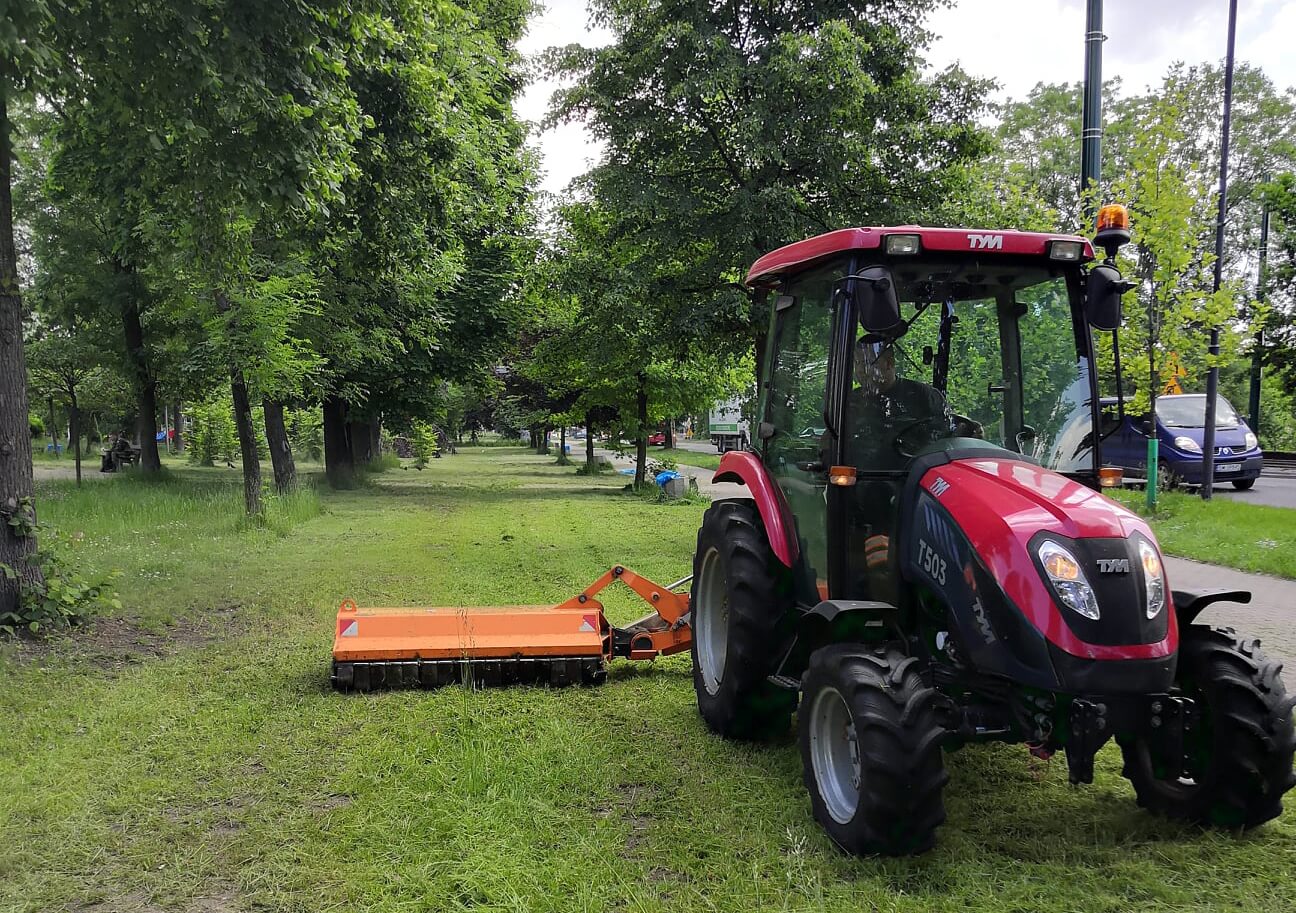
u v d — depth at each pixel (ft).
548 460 146.82
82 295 64.39
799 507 15.05
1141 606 10.79
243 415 42.11
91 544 34.53
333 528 45.44
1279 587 27.78
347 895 10.68
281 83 22.50
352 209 31.04
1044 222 41.22
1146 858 11.57
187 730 16.02
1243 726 11.53
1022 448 13.91
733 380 74.69
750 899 10.60
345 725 16.40
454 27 42.93
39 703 17.11
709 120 34.32
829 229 32.65
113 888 10.85
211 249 30.04
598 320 42.75
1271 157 113.29
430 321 62.34
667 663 20.84
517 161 64.28
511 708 17.46
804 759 12.68
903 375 13.79
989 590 11.18
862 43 31.63
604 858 11.50
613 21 35.50
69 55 21.99
